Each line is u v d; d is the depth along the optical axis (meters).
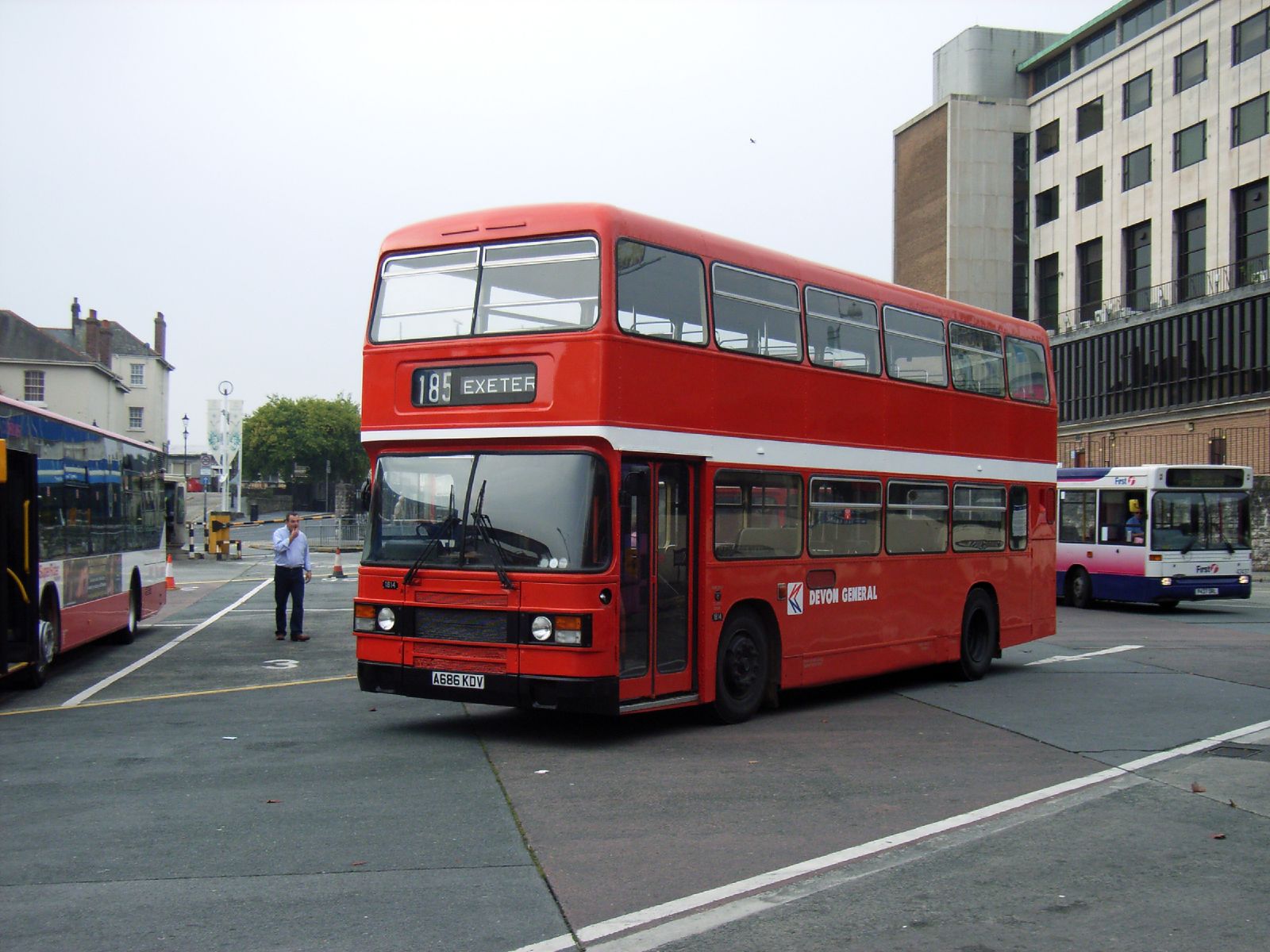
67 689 14.08
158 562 22.03
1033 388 17.11
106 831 7.41
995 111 64.81
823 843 7.29
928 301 14.89
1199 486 26.39
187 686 14.37
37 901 6.01
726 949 5.40
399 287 11.20
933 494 14.73
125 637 19.27
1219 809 8.26
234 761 9.67
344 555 54.09
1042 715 12.52
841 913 5.92
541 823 7.70
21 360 75.94
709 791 8.70
